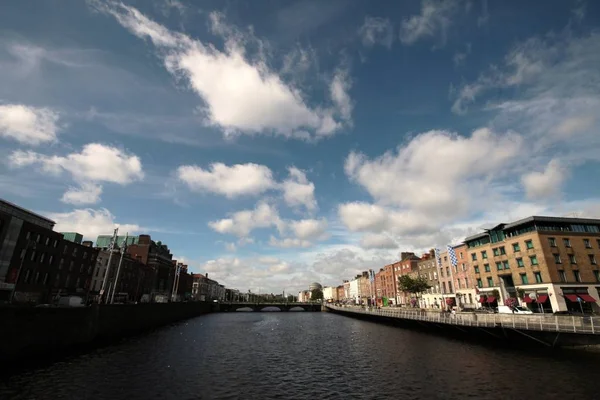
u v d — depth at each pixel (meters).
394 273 121.69
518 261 61.66
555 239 58.06
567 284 54.88
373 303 123.56
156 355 36.12
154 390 23.23
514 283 62.12
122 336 51.62
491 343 40.44
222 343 47.19
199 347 42.88
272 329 69.75
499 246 66.50
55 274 71.06
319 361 34.12
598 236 59.88
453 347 39.81
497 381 24.23
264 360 34.75
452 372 27.44
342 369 30.23
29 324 31.70
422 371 28.25
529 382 23.59
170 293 146.62
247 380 26.45
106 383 24.56
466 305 73.25
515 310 46.22
